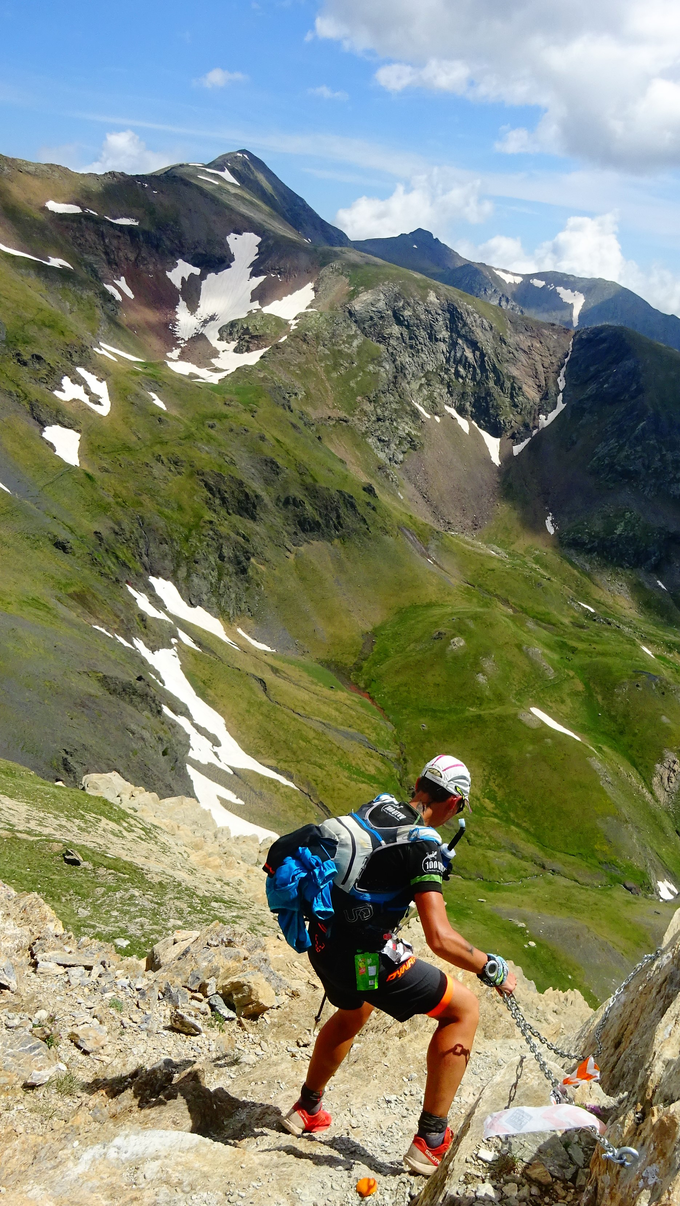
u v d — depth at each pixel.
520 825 148.88
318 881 5.45
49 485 154.38
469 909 112.81
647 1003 6.82
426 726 166.38
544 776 156.38
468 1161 5.43
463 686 181.38
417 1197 5.73
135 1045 8.76
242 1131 6.92
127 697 97.25
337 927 5.55
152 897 25.92
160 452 189.75
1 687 78.06
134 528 162.25
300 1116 6.66
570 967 101.94
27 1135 6.56
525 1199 5.09
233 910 27.42
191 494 187.50
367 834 5.57
